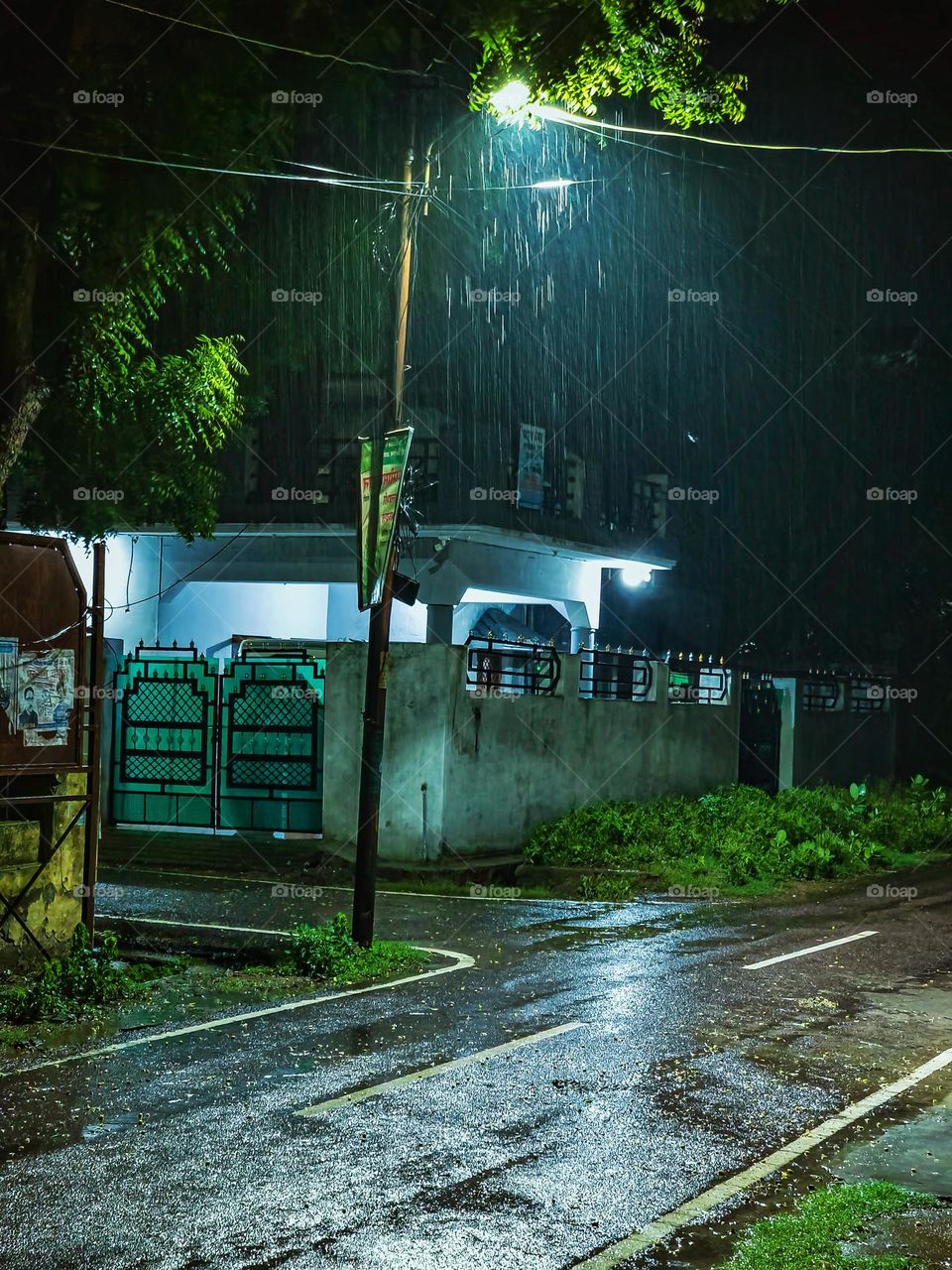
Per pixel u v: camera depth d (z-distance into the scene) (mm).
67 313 14258
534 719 19703
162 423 17359
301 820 18766
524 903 16188
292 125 13312
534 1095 7785
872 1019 10055
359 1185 6215
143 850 18641
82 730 11672
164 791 19594
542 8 12602
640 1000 10594
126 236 13148
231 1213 5840
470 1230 5691
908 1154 6883
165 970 11547
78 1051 8828
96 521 18109
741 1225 5836
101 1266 5293
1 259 12703
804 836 20844
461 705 18141
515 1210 5934
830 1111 7625
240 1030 9438
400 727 17969
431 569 25312
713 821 20719
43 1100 7613
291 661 18922
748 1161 6707
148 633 26094
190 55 12242
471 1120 7262
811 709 29062
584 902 16453
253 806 19062
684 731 23922
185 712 19531
